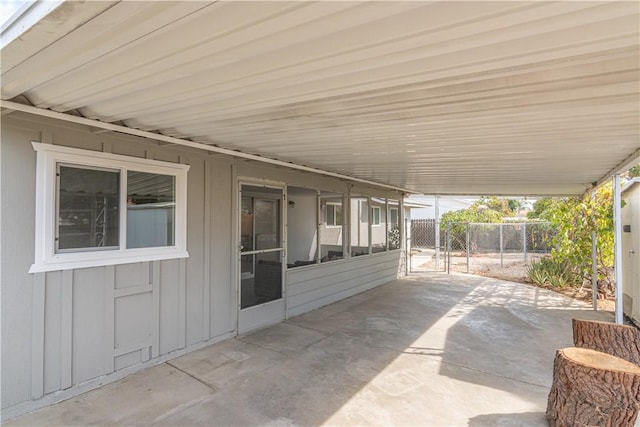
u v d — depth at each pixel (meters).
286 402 2.99
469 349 4.29
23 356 2.80
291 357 3.97
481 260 14.09
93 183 3.24
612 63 1.72
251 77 1.90
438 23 1.32
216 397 3.06
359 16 1.27
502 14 1.26
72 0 1.16
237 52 1.60
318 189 6.46
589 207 6.73
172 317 3.90
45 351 2.92
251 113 2.58
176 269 3.94
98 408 2.88
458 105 2.33
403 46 1.52
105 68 1.80
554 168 5.07
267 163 5.07
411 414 2.83
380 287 8.40
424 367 3.74
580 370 2.46
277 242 5.48
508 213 20.48
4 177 2.71
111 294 3.35
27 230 2.82
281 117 2.65
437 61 1.67
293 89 2.07
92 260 3.19
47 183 2.91
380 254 8.64
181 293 3.99
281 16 1.28
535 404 3.01
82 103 2.42
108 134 3.31
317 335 4.77
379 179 6.84
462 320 5.56
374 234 8.52
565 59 1.68
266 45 1.52
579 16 1.26
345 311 6.11
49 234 2.92
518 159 4.36
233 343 4.42
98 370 3.25
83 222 3.16
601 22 1.31
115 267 3.39
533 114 2.49
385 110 2.46
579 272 7.97
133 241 3.54
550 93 2.10
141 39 1.46
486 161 4.54
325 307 6.41
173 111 2.57
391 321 5.48
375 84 1.98
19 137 2.78
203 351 4.13
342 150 3.98
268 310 5.25
